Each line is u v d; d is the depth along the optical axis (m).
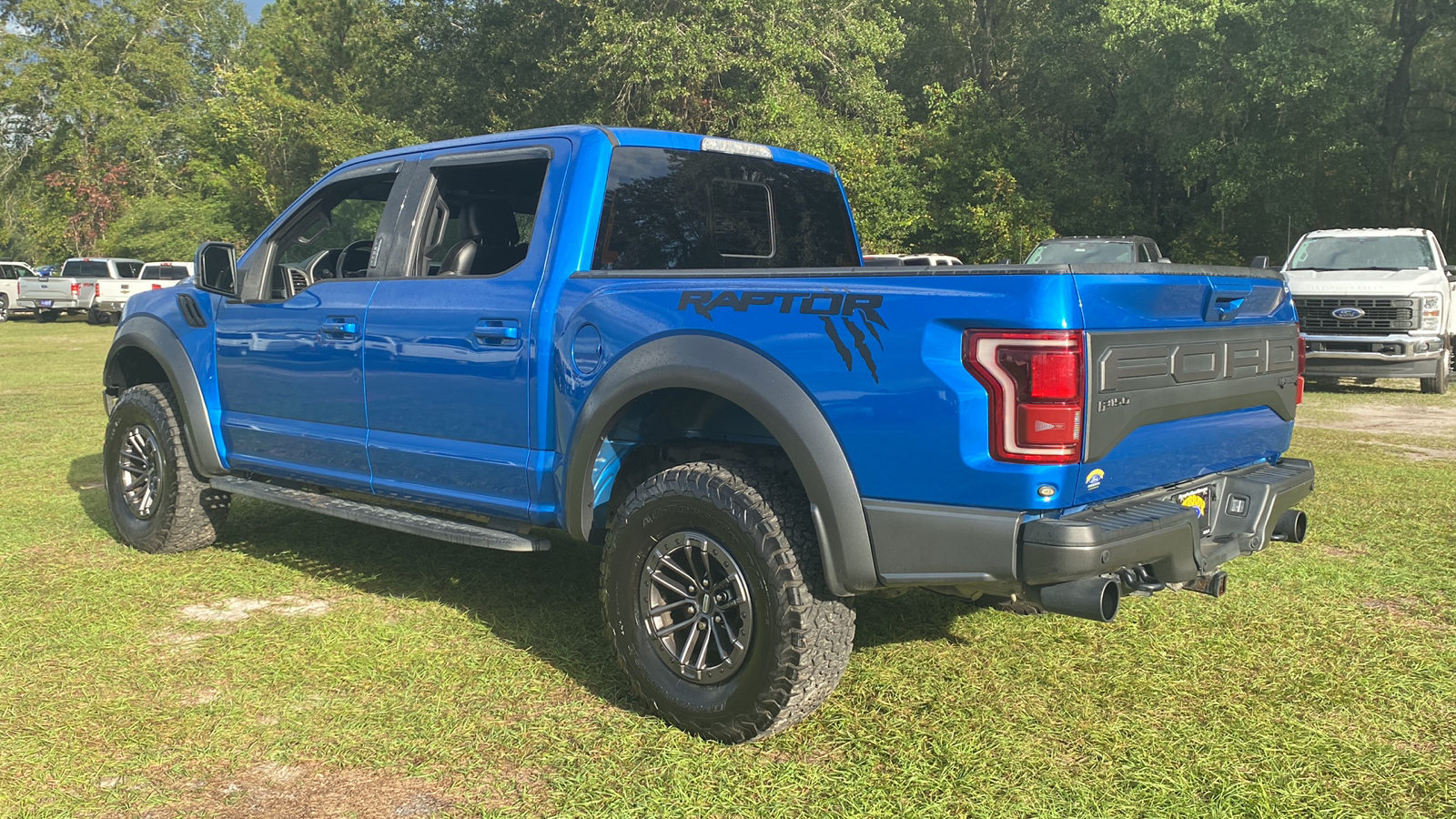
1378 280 12.25
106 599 4.50
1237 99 23.77
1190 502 3.21
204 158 49.81
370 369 4.18
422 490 4.07
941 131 28.88
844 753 3.03
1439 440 8.88
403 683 3.56
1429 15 26.45
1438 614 4.25
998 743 3.07
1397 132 27.62
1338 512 6.07
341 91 43.31
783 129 23.42
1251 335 3.27
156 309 5.28
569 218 3.65
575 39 25.17
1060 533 2.56
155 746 3.10
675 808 2.71
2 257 55.88
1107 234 29.83
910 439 2.73
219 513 5.27
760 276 3.06
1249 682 3.55
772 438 3.25
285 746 3.10
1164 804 2.73
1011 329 2.58
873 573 2.85
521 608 4.36
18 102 50.41
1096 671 3.65
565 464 3.50
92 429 9.77
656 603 3.24
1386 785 2.83
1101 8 27.19
